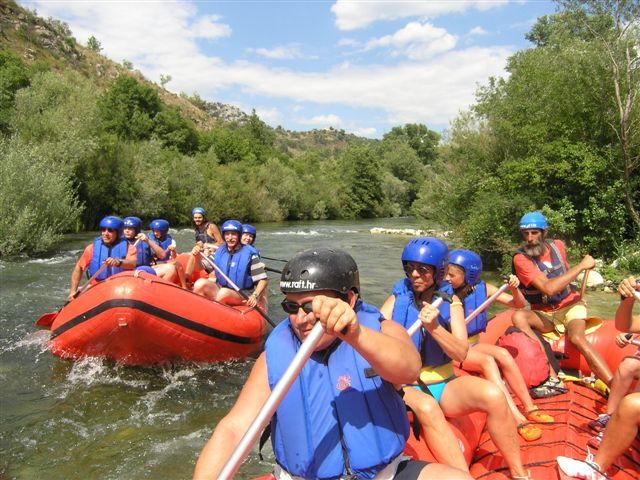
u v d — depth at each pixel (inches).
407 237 959.0
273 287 425.4
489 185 604.1
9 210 586.2
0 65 1454.2
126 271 227.9
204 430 176.1
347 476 68.0
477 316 153.4
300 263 69.2
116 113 1688.0
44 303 352.2
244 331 238.2
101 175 971.9
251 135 2496.3
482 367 135.6
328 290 68.3
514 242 534.9
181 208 1193.4
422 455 105.8
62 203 648.4
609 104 546.9
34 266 512.1
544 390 146.4
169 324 213.8
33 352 245.9
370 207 1958.7
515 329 161.9
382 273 512.4
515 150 649.6
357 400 68.9
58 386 208.8
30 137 852.6
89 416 184.4
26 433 171.2
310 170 2219.5
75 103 948.6
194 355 226.5
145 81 2849.4
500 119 664.4
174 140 1763.0
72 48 2338.8
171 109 1892.2
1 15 2064.5
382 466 69.0
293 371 62.4
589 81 544.7
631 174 549.3
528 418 132.3
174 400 199.3
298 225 1334.9
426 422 100.9
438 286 121.0
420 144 3678.6
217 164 1637.6
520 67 689.6
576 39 575.5
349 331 60.8
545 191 566.3
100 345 218.2
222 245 269.6
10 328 287.4
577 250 536.7
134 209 1045.2
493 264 580.1
